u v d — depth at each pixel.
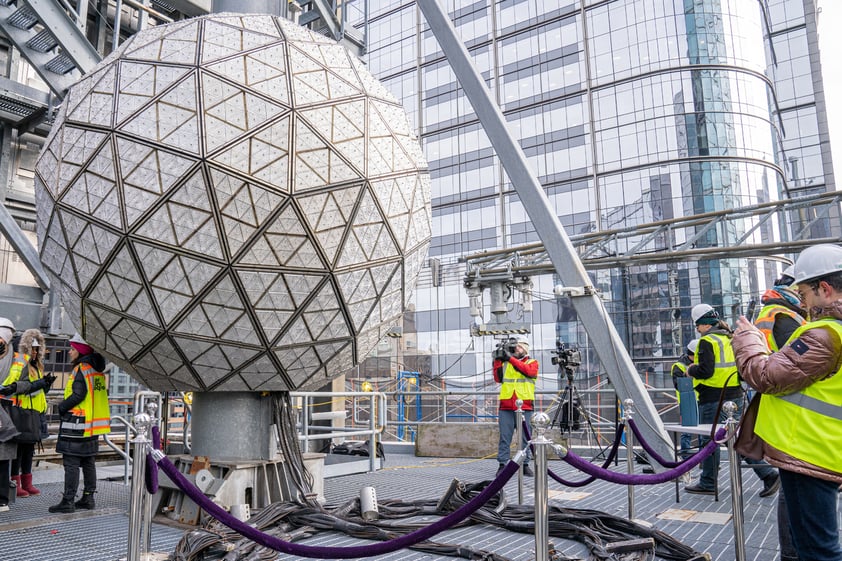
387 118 4.83
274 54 4.43
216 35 4.45
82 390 5.41
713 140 33.53
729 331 6.34
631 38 36.34
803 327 2.52
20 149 12.45
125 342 4.48
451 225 43.16
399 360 40.22
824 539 2.50
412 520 4.93
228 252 3.98
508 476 2.57
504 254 16.81
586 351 33.25
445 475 7.89
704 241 32.00
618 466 8.61
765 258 31.44
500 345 7.87
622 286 32.41
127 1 9.95
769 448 2.64
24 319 9.40
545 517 2.55
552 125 39.00
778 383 2.50
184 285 4.05
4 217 9.48
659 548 4.01
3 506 5.44
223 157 3.90
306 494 4.92
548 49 39.69
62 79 10.19
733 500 3.65
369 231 4.46
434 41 45.31
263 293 4.17
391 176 4.61
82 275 4.23
